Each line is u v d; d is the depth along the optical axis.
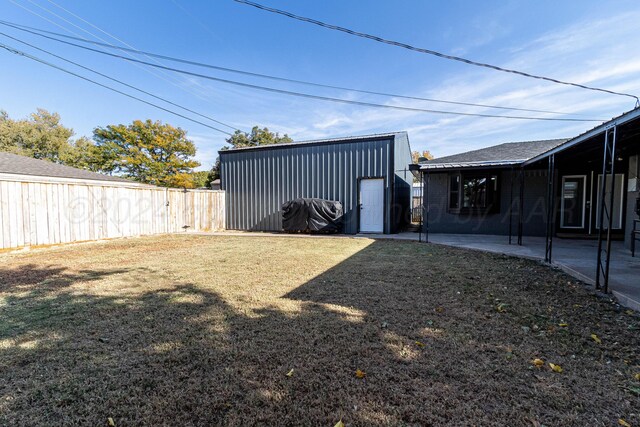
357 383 1.88
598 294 3.70
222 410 1.65
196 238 10.01
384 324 2.79
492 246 7.51
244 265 5.52
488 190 10.01
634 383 1.88
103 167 23.12
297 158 12.34
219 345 2.39
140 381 1.91
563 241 8.38
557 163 8.66
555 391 1.80
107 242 8.81
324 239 9.60
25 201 7.13
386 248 7.60
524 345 2.39
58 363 2.13
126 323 2.84
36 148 26.03
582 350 2.32
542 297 3.61
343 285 4.13
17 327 2.75
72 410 1.65
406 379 1.92
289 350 2.30
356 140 11.39
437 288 3.99
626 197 6.99
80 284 4.22
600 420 1.56
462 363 2.12
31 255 6.61
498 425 1.52
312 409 1.65
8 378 1.94
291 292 3.81
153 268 5.28
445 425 1.52
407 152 14.28
